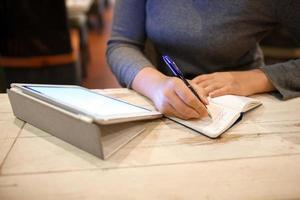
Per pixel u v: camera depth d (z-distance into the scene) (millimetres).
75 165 487
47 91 607
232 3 810
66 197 420
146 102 725
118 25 950
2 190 432
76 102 564
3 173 468
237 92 731
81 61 2660
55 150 527
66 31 1701
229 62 923
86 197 420
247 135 577
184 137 571
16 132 587
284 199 418
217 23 833
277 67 782
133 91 787
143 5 933
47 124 568
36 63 1715
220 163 491
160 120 633
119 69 840
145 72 769
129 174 465
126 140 551
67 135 536
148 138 565
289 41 1772
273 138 566
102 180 452
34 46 1664
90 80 2834
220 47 860
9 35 1608
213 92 710
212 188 436
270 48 1827
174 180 452
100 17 4379
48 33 1650
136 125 604
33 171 473
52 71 1772
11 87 617
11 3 1503
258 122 625
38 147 536
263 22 852
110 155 509
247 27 848
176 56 934
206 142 554
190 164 489
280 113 665
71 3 2469
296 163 493
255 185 442
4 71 1750
